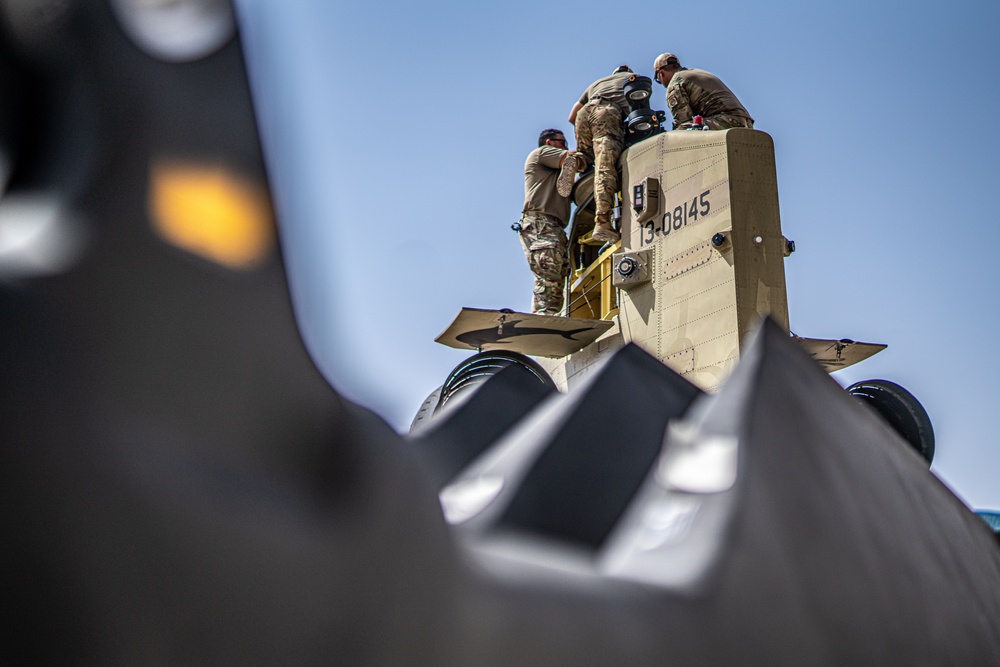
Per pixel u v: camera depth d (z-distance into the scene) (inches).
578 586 50.4
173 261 34.1
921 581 68.1
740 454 60.6
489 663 42.7
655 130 469.1
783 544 57.7
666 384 88.7
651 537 58.7
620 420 80.8
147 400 32.5
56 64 33.8
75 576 29.1
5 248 32.9
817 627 55.7
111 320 32.2
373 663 36.3
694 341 400.2
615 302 493.0
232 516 33.0
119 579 29.8
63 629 28.7
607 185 474.6
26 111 34.0
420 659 39.0
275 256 37.6
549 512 70.3
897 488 75.8
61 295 31.5
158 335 33.2
